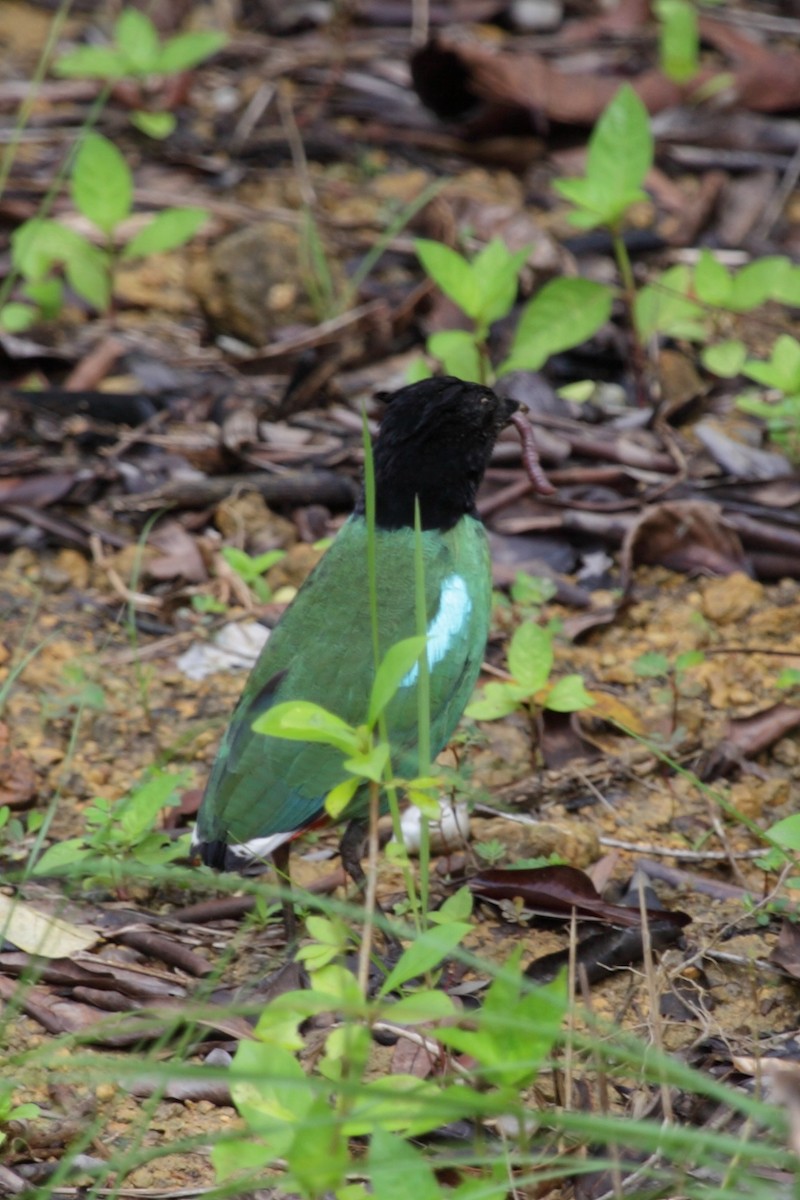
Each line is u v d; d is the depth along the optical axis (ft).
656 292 42.96
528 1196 21.76
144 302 47.01
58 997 26.27
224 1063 25.17
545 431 41.06
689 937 27.96
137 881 28.94
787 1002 26.55
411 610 27.84
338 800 22.39
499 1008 18.85
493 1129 23.31
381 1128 18.38
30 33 58.95
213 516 39.37
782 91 54.90
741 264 49.16
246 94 55.62
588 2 60.85
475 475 29.66
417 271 48.11
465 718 33.17
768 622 36.24
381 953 27.78
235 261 44.91
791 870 29.27
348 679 27.25
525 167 53.31
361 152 53.36
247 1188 19.95
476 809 31.12
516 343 39.93
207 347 45.37
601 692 34.14
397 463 28.78
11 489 39.42
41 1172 22.91
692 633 35.94
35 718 33.60
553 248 47.03
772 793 31.63
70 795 31.78
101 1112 24.12
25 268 43.86
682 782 32.22
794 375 38.88
